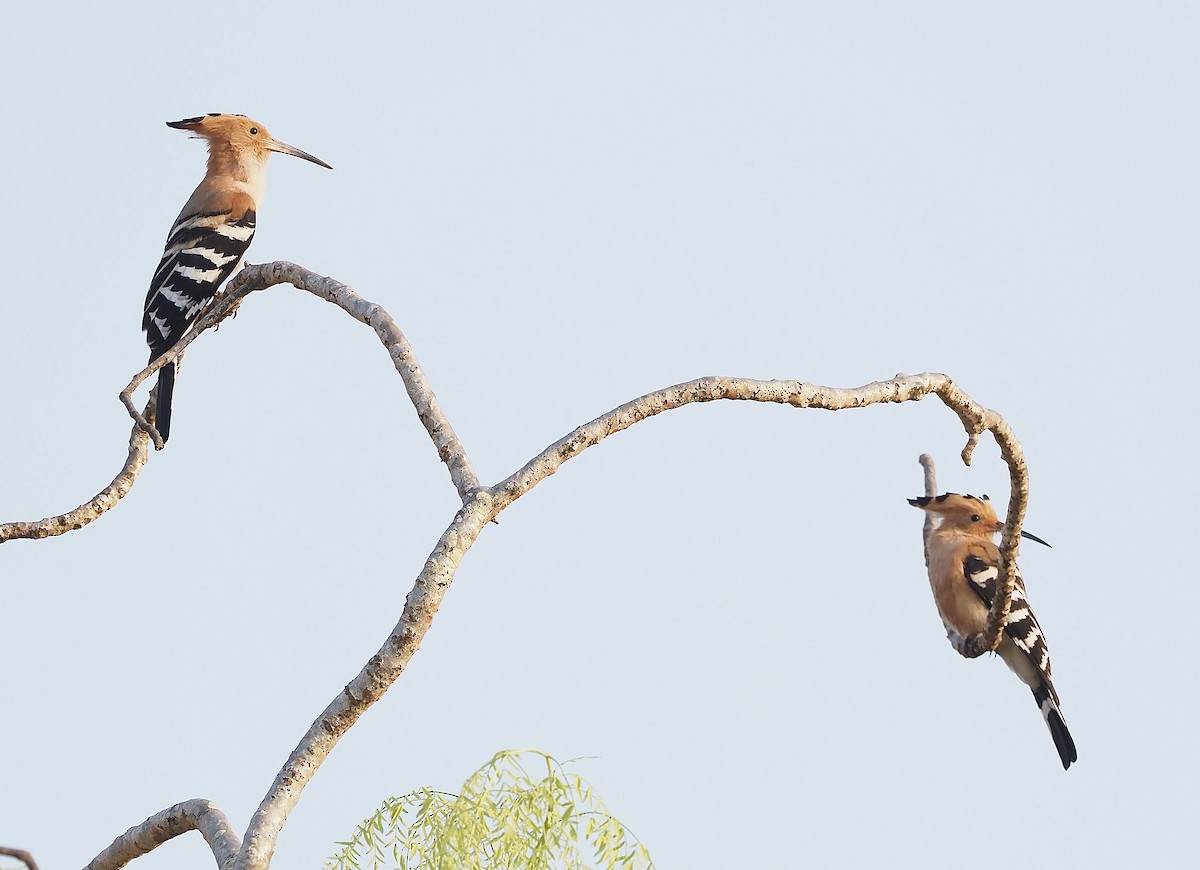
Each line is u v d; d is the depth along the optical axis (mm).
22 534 9750
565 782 5289
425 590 5816
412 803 5395
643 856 5242
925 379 7965
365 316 7805
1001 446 8867
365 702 5695
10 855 4691
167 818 6254
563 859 5207
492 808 5223
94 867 6418
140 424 9555
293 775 5594
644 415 6668
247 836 5422
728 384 6957
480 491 6223
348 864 5344
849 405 7488
